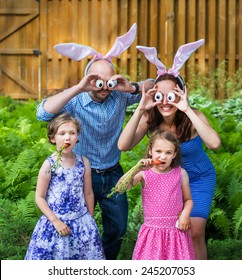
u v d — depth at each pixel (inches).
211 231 315.9
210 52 709.9
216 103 597.9
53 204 239.9
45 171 239.8
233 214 318.7
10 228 295.3
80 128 249.1
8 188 350.3
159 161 235.5
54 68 728.3
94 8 719.7
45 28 727.7
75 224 239.6
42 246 237.5
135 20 714.2
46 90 712.4
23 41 733.9
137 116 244.7
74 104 254.5
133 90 254.4
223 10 709.9
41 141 437.7
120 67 711.7
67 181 240.1
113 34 716.7
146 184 238.1
